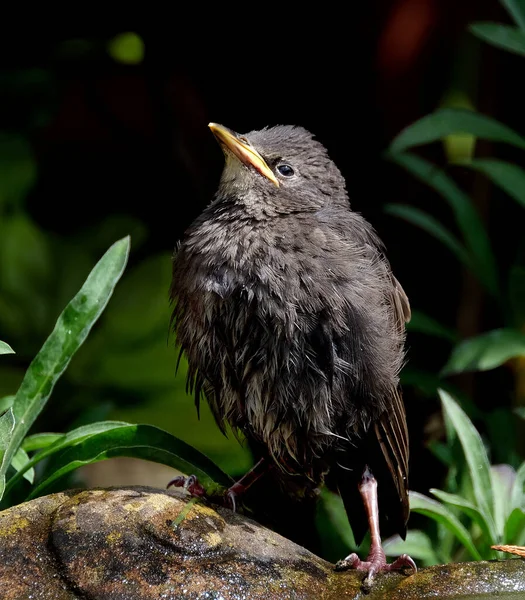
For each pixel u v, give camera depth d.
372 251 7.59
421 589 6.31
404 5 12.80
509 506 8.44
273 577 6.18
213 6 13.70
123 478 11.75
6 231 13.48
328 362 7.13
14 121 14.23
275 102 14.05
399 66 13.01
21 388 7.40
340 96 13.66
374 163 13.55
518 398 11.54
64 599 5.87
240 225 7.29
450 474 9.26
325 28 13.43
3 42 14.41
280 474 7.96
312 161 7.69
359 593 6.30
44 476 8.09
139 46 14.53
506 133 9.79
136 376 12.54
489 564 6.49
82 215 14.71
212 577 6.02
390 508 8.04
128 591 5.88
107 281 7.62
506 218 12.71
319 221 7.41
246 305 7.09
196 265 7.27
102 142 14.44
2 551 6.09
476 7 12.56
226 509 6.79
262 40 13.77
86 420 10.09
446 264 13.02
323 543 9.71
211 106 14.22
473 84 12.81
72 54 14.43
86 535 6.16
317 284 7.05
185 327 7.43
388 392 7.39
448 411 8.46
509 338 9.76
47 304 13.27
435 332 10.88
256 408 7.34
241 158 7.38
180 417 12.05
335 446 7.67
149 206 14.80
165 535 6.21
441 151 13.12
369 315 7.20
